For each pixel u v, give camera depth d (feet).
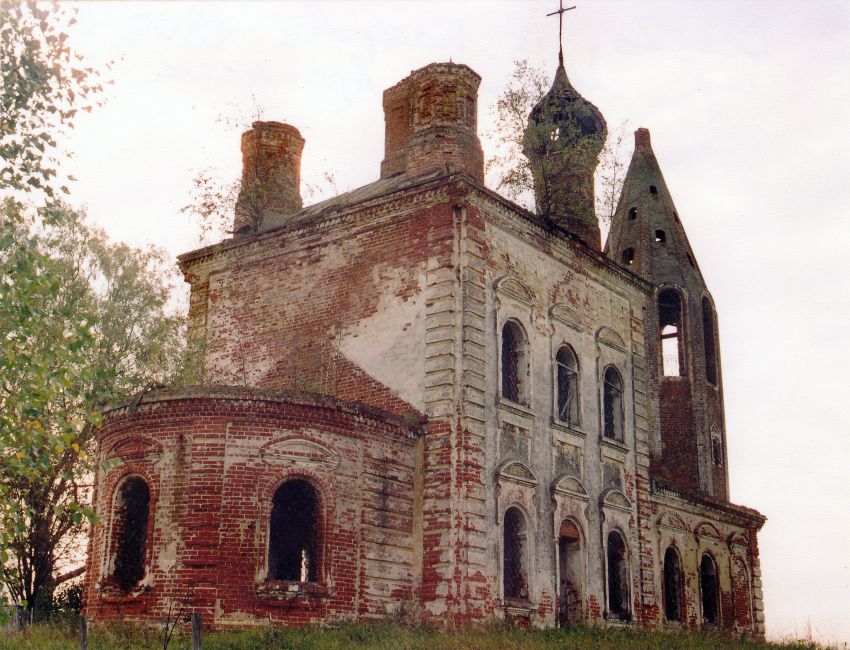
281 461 56.70
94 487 61.62
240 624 53.26
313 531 57.41
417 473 63.00
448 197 67.05
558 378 74.38
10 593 67.00
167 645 47.26
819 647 76.13
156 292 79.10
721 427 124.77
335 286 71.72
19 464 41.34
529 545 66.03
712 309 129.80
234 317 77.30
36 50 47.09
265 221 84.94
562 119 86.79
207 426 56.24
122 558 57.57
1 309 43.06
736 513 98.43
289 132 88.79
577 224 83.87
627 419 80.59
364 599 57.93
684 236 132.87
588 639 58.08
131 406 58.08
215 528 54.54
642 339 85.35
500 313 67.77
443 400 63.21
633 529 78.28
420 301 66.33
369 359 67.92
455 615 58.85
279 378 72.64
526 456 67.67
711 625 89.40
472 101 76.23
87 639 47.96
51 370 45.24
